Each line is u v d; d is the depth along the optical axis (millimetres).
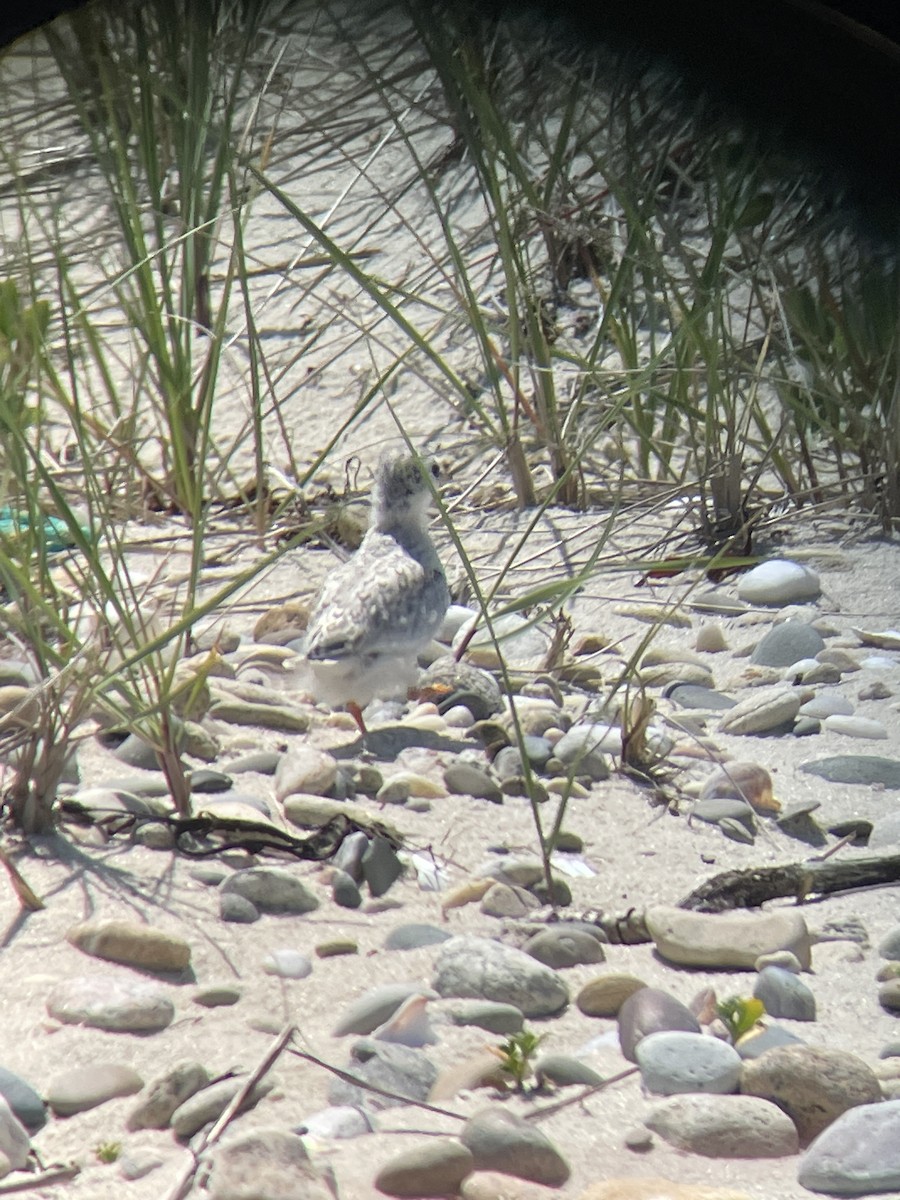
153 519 10914
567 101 12109
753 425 12414
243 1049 5086
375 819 6789
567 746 7793
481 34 11922
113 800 6672
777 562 10156
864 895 6586
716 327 10367
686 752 7961
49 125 13844
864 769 7754
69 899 5957
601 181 13703
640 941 6180
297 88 14422
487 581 10109
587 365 11305
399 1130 4672
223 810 6703
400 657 7820
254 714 7957
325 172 15078
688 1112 4762
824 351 11594
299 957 5734
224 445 12320
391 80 13922
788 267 11352
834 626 9539
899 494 10883
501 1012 5402
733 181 10820
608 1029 5492
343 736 7938
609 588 10125
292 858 6496
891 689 8719
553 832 6484
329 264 13047
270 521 10914
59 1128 4688
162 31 11312
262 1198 4223
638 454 12172
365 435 12578
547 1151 4512
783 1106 4879
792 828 7234
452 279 13141
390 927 6066
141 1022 5203
